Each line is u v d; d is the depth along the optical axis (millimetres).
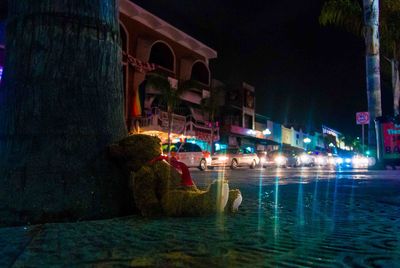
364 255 2799
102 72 4688
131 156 4570
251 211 5008
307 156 39750
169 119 31234
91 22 4645
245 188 9188
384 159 20500
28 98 4344
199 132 39312
